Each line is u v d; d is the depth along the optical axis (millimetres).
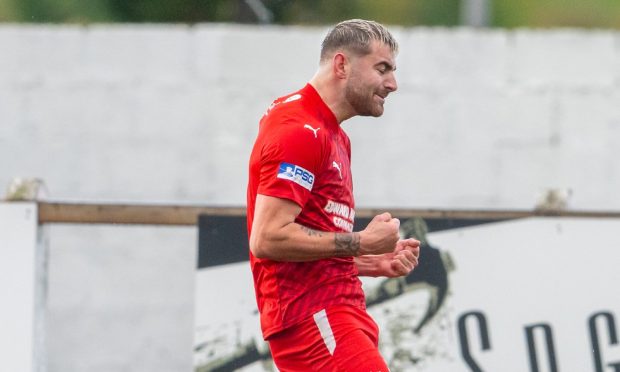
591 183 21328
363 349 11828
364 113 12070
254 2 26297
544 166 21328
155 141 21406
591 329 15836
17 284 15641
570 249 15906
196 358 15609
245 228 15750
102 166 21406
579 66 21359
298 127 11555
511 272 15883
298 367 12117
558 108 21359
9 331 15594
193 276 21156
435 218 15906
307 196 11562
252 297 15672
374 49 11898
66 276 21031
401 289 15820
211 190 21406
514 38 21375
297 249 11422
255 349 15586
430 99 21359
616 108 21312
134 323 21094
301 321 11891
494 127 21344
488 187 21328
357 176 21328
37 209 15750
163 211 15766
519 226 15953
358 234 11555
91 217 15781
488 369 15781
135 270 21094
